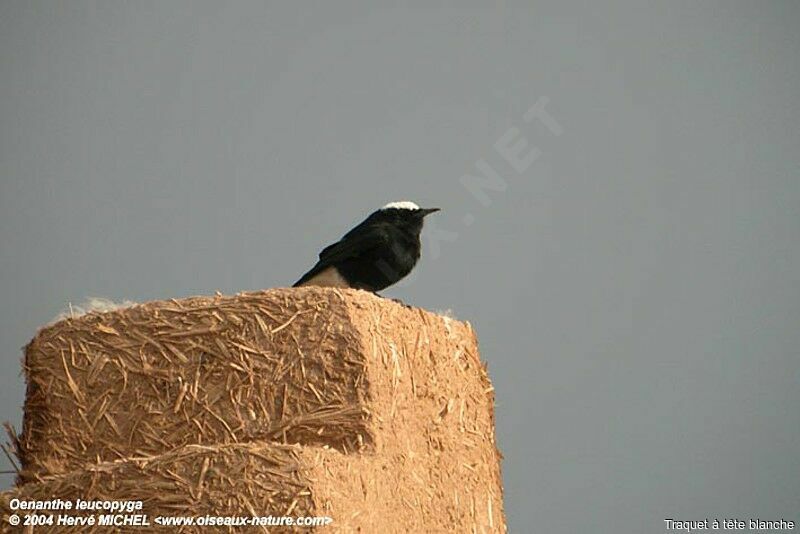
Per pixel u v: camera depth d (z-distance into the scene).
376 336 12.21
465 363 14.20
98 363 12.55
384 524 11.52
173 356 12.34
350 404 11.84
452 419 13.60
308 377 11.97
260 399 12.02
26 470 12.52
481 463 14.19
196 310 12.41
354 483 11.05
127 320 12.59
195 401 12.16
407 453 12.41
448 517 13.10
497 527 14.39
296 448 10.80
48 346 12.73
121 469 11.12
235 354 12.18
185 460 10.98
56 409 12.56
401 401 12.46
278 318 12.17
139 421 12.30
